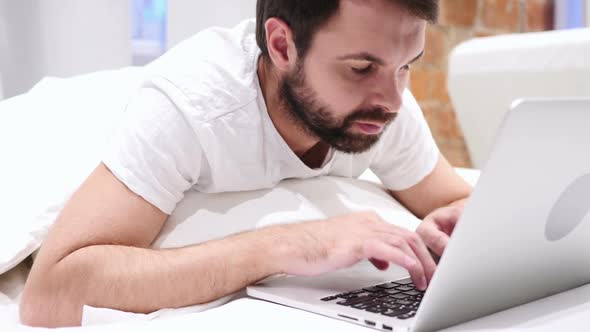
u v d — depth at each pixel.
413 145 1.14
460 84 2.15
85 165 1.05
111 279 0.76
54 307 0.77
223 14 1.99
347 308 0.66
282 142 0.95
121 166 0.83
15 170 1.06
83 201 0.82
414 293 0.73
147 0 1.94
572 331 0.59
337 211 0.99
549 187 0.58
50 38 1.73
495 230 0.56
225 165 0.91
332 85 0.84
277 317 0.65
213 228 0.89
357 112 0.85
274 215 0.92
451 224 0.98
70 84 1.23
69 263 0.77
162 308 0.78
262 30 0.91
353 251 0.76
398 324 0.59
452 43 2.64
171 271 0.77
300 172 1.01
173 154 0.86
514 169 0.53
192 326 0.62
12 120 1.16
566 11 3.10
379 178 1.22
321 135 0.91
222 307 0.70
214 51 0.95
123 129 0.88
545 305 0.68
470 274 0.57
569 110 0.53
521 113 0.50
